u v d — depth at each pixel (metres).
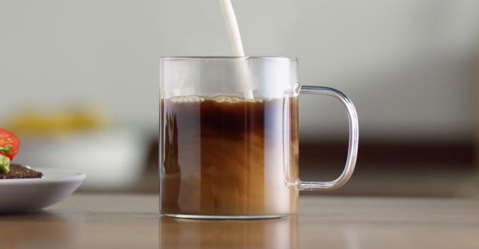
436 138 4.31
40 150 3.65
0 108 4.17
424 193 3.93
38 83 4.19
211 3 4.12
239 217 0.99
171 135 1.01
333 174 4.29
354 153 1.06
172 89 1.00
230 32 1.02
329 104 4.30
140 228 0.92
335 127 4.31
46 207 1.16
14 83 4.18
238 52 1.02
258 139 1.00
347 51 4.23
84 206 1.19
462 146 4.31
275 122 1.00
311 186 1.06
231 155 0.99
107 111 4.21
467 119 4.29
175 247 0.78
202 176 0.99
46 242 0.82
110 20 4.17
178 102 1.00
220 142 0.99
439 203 1.28
